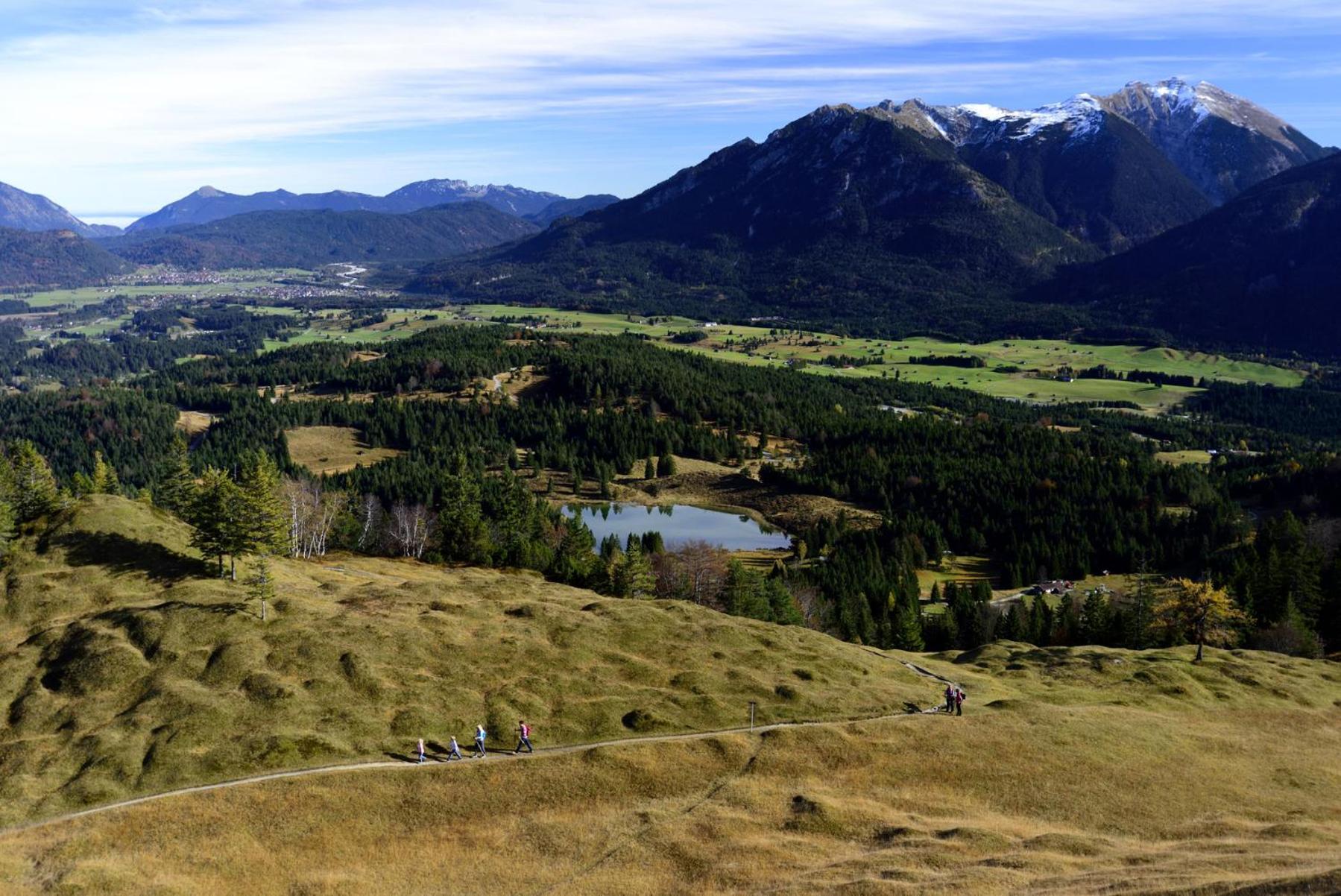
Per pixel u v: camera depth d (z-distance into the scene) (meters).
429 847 67.56
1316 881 56.06
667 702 87.88
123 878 62.75
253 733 79.62
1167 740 83.44
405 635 97.50
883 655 109.75
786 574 179.00
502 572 153.25
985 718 86.56
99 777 74.12
